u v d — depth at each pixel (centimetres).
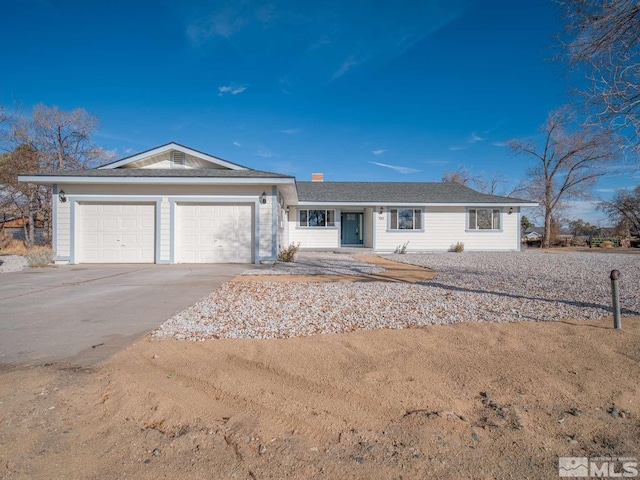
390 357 364
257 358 361
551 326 469
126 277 930
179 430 239
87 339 417
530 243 3388
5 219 2155
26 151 2047
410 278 933
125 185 1230
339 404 274
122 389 292
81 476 195
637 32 544
